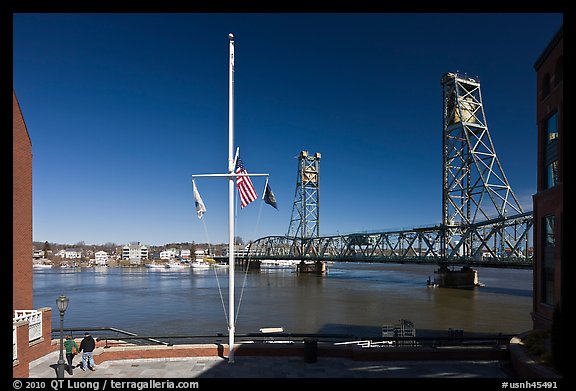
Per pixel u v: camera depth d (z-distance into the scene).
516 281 124.50
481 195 111.44
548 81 23.67
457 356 17.47
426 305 64.00
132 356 17.80
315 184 182.88
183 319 52.84
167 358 17.84
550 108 22.38
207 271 187.38
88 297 79.19
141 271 190.12
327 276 145.12
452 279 102.56
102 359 17.41
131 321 51.72
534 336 17.56
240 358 17.92
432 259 105.44
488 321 49.53
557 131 21.36
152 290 92.81
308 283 111.81
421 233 114.38
